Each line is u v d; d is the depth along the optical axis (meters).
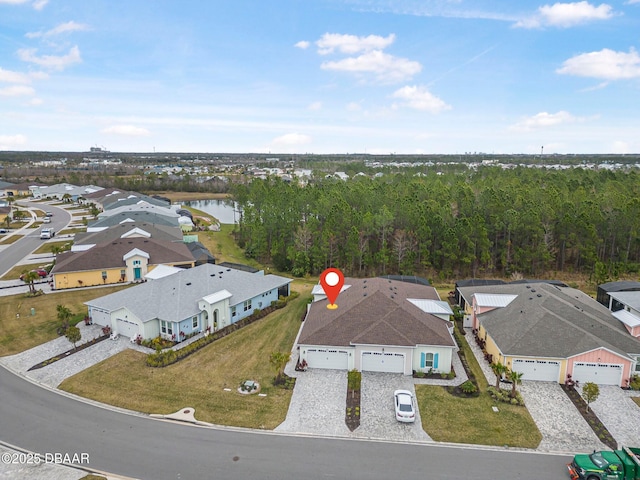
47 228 82.75
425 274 57.34
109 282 50.50
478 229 55.44
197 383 28.48
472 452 22.14
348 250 56.28
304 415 25.09
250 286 42.00
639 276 55.88
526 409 26.03
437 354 30.14
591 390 25.06
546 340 29.92
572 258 61.00
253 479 19.95
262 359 32.03
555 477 20.39
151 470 20.42
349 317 32.66
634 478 19.50
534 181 96.62
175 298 36.97
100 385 28.06
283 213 68.38
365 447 22.39
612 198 66.50
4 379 28.73
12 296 45.75
